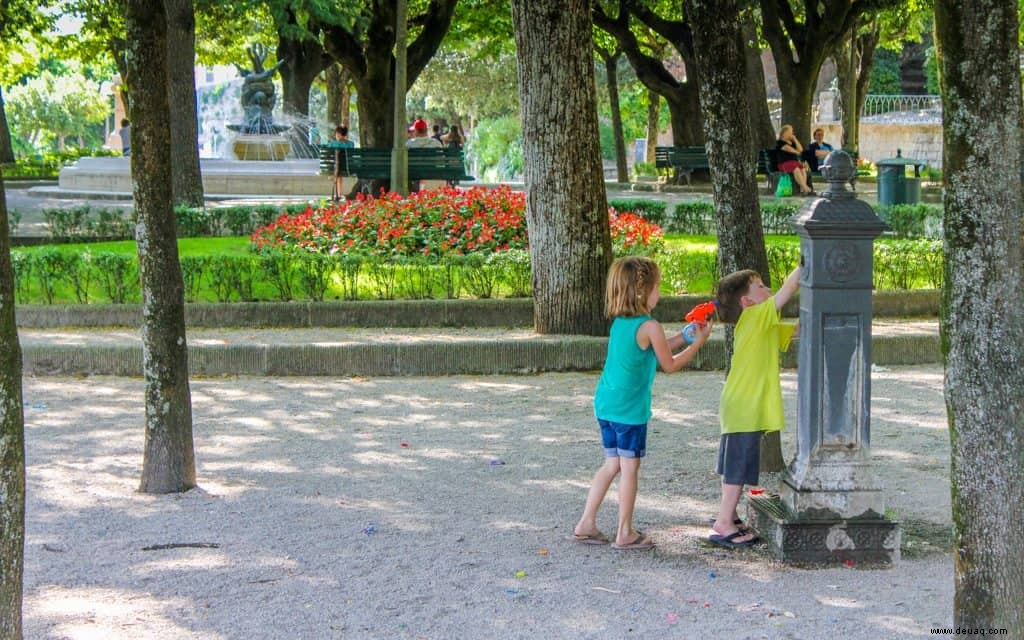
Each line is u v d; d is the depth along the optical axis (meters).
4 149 43.16
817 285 6.16
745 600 5.57
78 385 11.01
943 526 6.91
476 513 7.13
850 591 5.71
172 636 5.07
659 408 10.09
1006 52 4.00
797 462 6.36
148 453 7.59
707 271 14.48
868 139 44.09
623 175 39.84
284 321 13.38
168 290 7.55
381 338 12.59
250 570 6.00
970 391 4.04
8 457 3.79
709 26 7.65
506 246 15.98
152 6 7.32
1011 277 4.02
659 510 7.24
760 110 29.84
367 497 7.49
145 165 7.50
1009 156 4.02
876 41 37.34
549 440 9.04
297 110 33.91
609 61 39.41
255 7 29.42
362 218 16.41
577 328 12.62
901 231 17.77
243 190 29.36
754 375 6.49
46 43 41.75
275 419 9.74
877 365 12.04
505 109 60.97
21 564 3.87
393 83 26.94
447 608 5.43
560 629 5.16
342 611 5.39
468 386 11.09
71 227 19.00
